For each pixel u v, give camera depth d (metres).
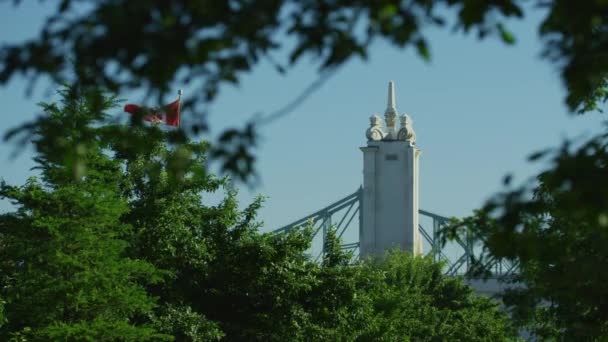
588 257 53.94
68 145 26.75
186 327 119.25
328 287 135.00
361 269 142.38
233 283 129.38
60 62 24.67
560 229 55.06
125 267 108.75
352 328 136.88
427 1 25.44
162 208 124.12
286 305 129.50
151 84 25.36
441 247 42.62
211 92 26.23
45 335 102.25
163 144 121.12
